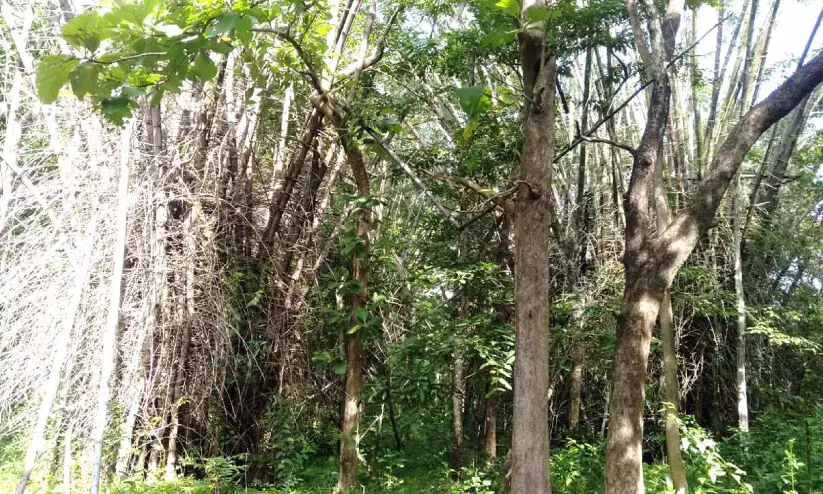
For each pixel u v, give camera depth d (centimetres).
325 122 750
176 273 671
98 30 236
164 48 254
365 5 926
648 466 770
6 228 496
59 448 491
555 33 585
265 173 907
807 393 950
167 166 679
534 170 385
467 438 935
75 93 254
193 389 677
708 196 450
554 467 707
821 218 1066
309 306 768
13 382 454
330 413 850
